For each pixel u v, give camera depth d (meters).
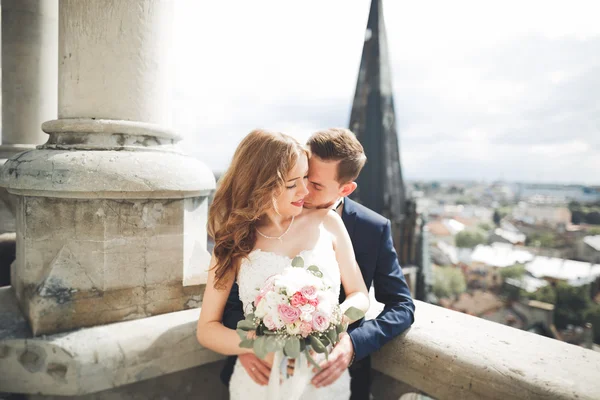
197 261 2.06
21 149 3.82
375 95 20.59
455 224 88.69
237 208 1.57
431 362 1.60
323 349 1.31
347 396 1.61
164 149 1.97
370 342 1.58
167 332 1.77
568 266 61.56
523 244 74.94
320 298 1.33
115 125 1.84
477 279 61.94
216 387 1.95
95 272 1.77
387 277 1.79
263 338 1.33
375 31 20.64
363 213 1.82
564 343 1.59
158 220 1.89
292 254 1.58
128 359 1.67
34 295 1.65
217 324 1.58
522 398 1.34
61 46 1.94
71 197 1.72
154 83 1.97
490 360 1.46
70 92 1.90
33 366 1.60
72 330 1.70
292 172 1.54
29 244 1.76
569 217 89.44
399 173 20.88
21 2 3.83
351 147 1.65
